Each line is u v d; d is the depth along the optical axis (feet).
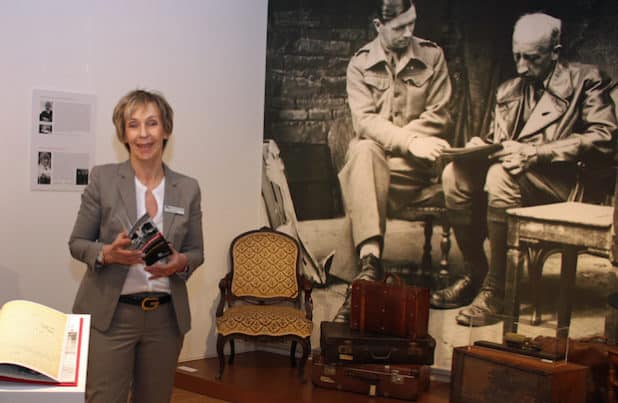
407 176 14.74
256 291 15.01
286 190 15.93
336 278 15.43
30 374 4.47
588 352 11.76
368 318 13.69
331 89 15.42
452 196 14.35
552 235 13.44
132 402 8.04
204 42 14.99
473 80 14.12
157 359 7.82
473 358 11.93
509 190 13.85
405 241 14.78
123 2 13.60
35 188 12.55
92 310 7.46
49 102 12.64
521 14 13.66
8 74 12.12
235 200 15.84
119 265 7.45
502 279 13.93
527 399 11.05
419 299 13.16
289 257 15.16
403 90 14.73
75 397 4.37
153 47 14.14
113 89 13.57
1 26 11.97
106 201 7.59
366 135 15.10
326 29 15.40
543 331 11.90
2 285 12.23
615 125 12.87
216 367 14.75
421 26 14.52
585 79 13.15
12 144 12.26
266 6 16.02
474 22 14.07
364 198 15.14
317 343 15.56
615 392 11.22
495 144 13.96
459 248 14.30
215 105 15.29
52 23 12.60
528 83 13.65
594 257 13.06
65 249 13.01
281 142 15.97
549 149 13.47
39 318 5.12
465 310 14.24
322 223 15.56
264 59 16.08
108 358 7.44
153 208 7.80
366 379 13.15
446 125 14.37
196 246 8.25
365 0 15.01
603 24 12.97
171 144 14.61
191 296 15.21
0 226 12.18
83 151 13.16
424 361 13.14
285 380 13.99
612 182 12.89
